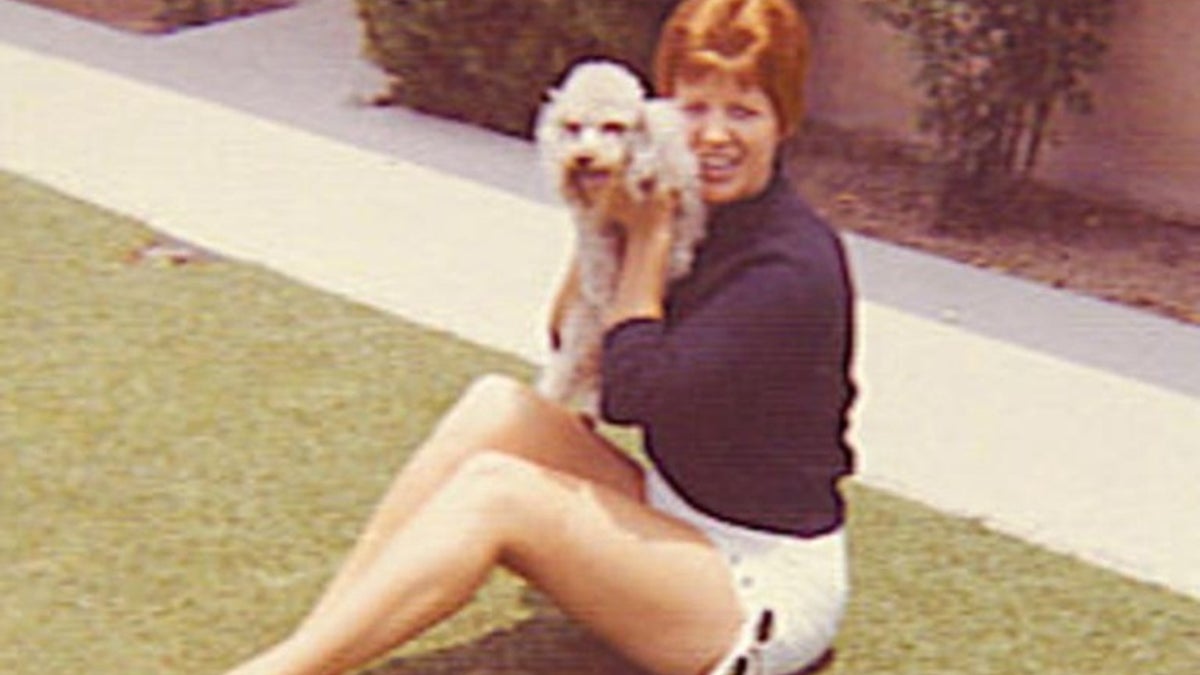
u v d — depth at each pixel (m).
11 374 5.14
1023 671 4.23
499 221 6.10
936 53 6.21
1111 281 5.92
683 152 3.79
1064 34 6.18
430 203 6.21
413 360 5.28
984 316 5.64
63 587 4.39
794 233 3.83
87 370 5.18
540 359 5.32
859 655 4.25
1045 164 6.52
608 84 3.79
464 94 6.88
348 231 6.00
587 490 3.93
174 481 4.73
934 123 6.32
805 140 6.85
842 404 3.96
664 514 3.98
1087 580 4.52
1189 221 6.32
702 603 3.90
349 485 4.74
